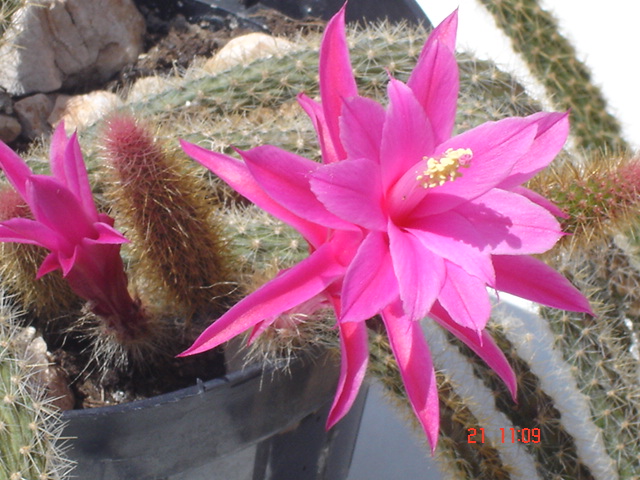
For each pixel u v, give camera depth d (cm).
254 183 18
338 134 18
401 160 17
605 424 31
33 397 21
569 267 30
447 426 27
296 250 26
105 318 24
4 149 20
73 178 20
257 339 23
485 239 17
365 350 18
